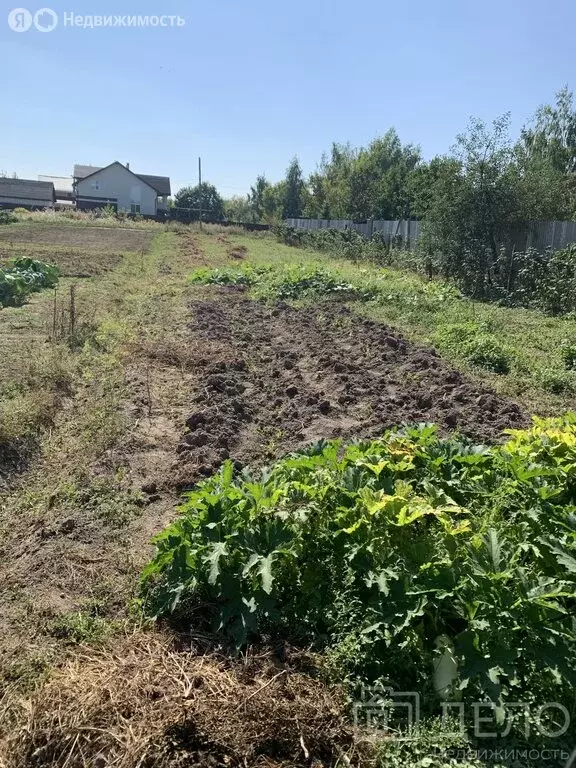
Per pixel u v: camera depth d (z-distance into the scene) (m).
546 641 2.96
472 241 18.41
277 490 3.77
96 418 6.50
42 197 66.38
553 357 9.52
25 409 6.39
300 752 2.70
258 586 3.44
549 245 17.17
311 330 11.19
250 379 8.27
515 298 15.90
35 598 3.73
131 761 2.57
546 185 18.31
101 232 36.19
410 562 3.43
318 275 15.94
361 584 3.44
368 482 4.03
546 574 3.53
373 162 52.91
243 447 6.01
